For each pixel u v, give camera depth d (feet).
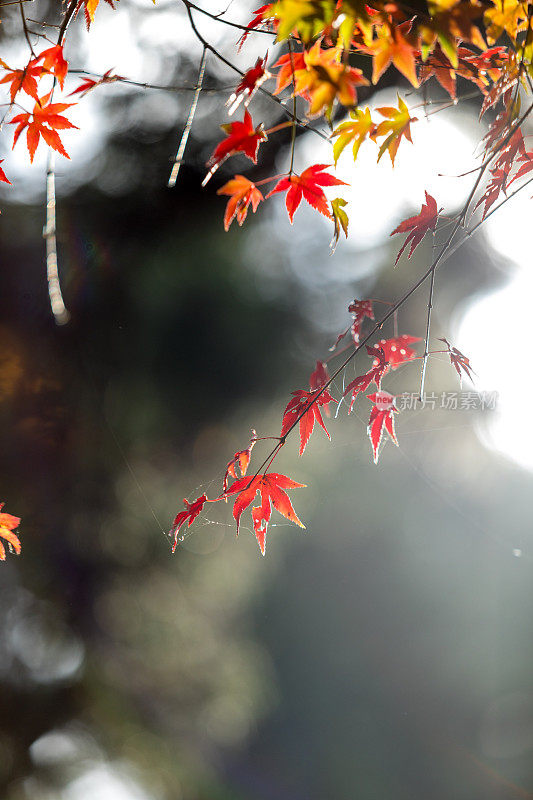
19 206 22.02
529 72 4.01
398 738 31.48
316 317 29.32
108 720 20.99
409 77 3.63
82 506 22.24
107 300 24.56
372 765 30.89
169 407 26.30
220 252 27.25
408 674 31.81
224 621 26.73
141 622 22.53
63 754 19.53
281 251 29.78
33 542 21.17
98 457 22.81
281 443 4.94
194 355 27.22
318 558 30.25
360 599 31.01
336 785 30.40
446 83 4.71
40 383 21.72
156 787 20.92
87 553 22.04
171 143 25.18
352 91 3.57
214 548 24.62
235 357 27.89
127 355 25.38
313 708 32.12
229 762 26.50
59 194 23.31
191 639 23.27
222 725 24.34
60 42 4.74
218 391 27.55
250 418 27.78
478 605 29.43
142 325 25.93
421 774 29.96
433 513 26.99
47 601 21.24
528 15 3.84
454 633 30.40
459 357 5.04
